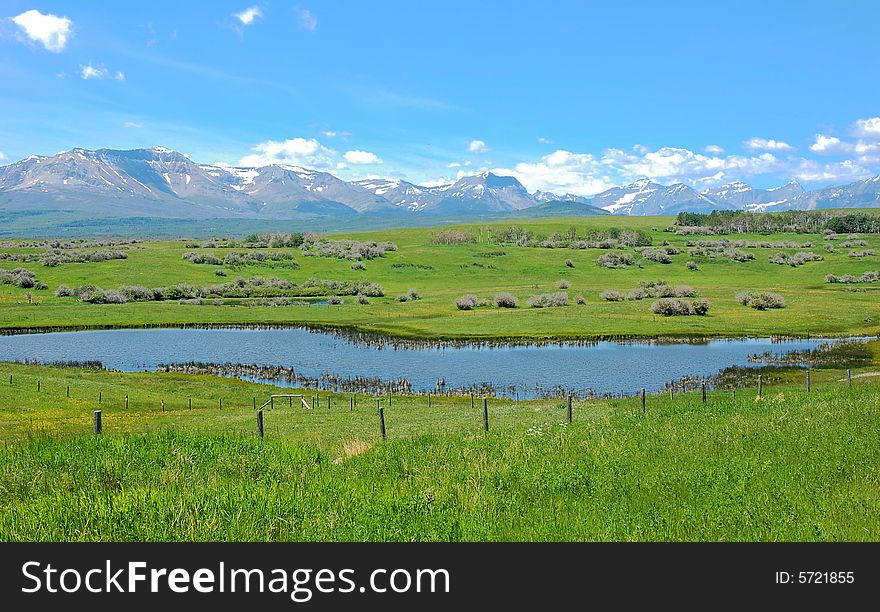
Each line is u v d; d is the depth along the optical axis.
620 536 11.23
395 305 127.06
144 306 121.62
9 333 95.31
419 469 16.30
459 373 67.06
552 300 123.75
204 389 56.12
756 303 115.88
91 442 18.28
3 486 14.27
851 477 14.30
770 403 29.02
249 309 120.25
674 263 195.38
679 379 62.31
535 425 26.59
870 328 94.69
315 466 16.56
